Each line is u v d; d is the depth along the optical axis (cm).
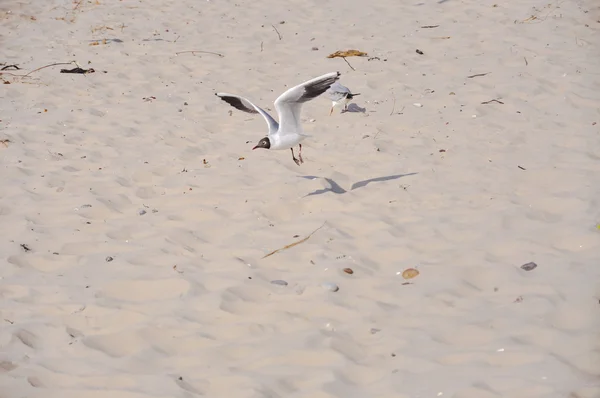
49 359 605
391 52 1427
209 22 1683
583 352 557
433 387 532
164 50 1499
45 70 1380
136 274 729
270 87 1287
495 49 1405
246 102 827
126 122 1158
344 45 1488
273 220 843
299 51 1469
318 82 754
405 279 695
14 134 1105
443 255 733
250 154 1030
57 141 1088
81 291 704
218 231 822
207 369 582
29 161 1019
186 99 1250
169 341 623
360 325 625
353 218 827
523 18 1567
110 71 1385
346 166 973
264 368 577
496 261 714
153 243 795
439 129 1076
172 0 1866
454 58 1376
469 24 1565
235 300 675
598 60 1307
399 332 609
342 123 1123
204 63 1422
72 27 1650
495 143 1014
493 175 915
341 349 593
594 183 865
